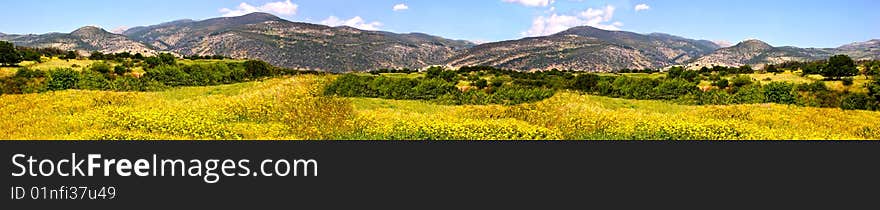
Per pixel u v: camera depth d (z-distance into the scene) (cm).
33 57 8675
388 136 2167
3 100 3147
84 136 1933
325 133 2216
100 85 5231
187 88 5069
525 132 2219
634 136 2286
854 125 2800
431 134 2172
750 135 2302
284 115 2611
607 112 2828
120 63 8694
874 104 5084
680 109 3662
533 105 3003
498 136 2169
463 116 2775
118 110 2500
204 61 10362
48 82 5078
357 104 3450
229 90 4559
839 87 6662
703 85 6544
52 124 2250
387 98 4181
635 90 4825
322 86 4078
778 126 2748
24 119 2425
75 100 3080
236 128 2234
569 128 2431
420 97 4244
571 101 3409
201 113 2552
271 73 7388
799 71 9238
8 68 7619
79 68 7875
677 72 7781
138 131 2108
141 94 3594
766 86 4997
